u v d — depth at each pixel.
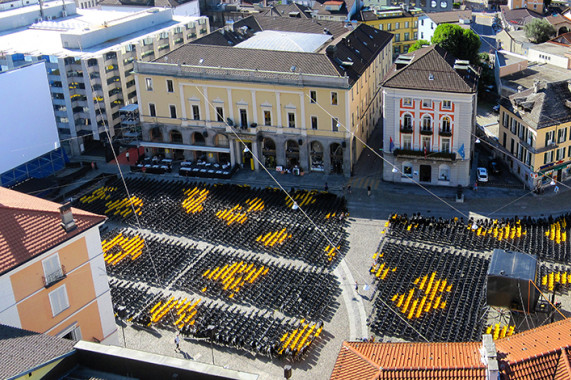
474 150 115.38
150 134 121.31
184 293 81.00
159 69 115.31
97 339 61.56
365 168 115.44
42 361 38.12
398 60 110.12
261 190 107.25
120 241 93.12
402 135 106.19
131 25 145.50
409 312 73.25
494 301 69.88
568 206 98.06
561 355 42.84
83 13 163.75
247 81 110.12
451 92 99.44
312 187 109.38
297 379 65.50
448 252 85.38
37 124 115.88
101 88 126.50
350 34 127.94
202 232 95.19
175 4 179.38
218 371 35.47
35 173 118.75
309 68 109.12
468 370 41.97
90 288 60.00
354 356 46.16
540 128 98.44
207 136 117.00
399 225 93.94
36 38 139.25
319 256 87.25
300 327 72.12
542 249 84.75
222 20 199.25
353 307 76.81
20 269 53.09
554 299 73.44
